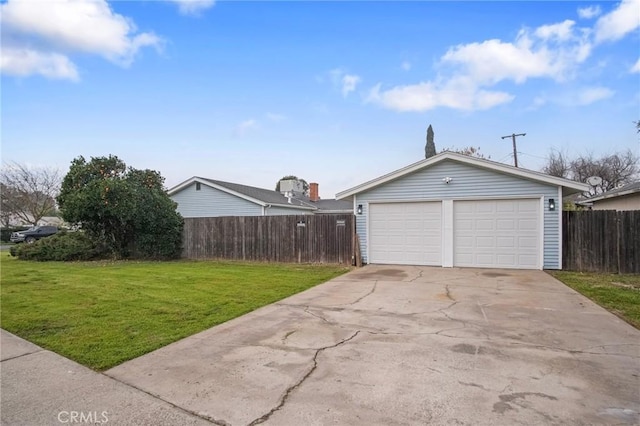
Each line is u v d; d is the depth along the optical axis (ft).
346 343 14.07
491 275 30.91
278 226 43.75
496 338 14.52
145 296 22.88
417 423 8.36
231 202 64.44
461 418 8.55
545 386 10.22
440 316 17.99
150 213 45.32
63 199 43.34
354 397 9.66
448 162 36.63
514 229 34.63
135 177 46.68
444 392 9.89
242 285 26.94
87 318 17.74
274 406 9.25
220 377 11.05
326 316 18.17
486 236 35.53
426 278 29.73
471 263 36.04
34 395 9.93
